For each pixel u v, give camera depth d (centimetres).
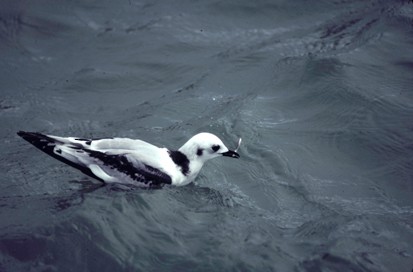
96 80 1755
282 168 1396
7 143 1473
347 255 1085
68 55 1848
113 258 1040
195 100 1680
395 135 1501
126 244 1077
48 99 1664
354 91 1648
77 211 1148
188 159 1343
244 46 1923
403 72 1747
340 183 1358
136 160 1284
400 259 1094
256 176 1375
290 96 1678
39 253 1038
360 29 1972
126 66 1819
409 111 1581
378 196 1315
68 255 1038
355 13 2064
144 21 2009
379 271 1052
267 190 1330
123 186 1290
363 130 1520
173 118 1603
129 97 1705
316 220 1214
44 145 1277
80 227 1102
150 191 1269
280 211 1257
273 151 1445
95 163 1280
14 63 1797
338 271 1045
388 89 1670
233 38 1961
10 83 1719
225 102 1667
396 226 1205
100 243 1070
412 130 1513
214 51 1902
